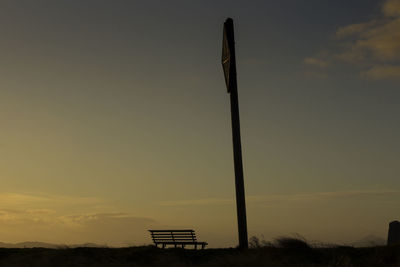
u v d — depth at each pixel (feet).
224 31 76.28
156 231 76.07
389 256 54.19
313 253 58.90
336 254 57.57
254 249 61.00
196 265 57.67
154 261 59.47
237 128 73.51
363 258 55.31
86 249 64.95
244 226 70.23
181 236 74.79
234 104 74.18
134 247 68.49
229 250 66.90
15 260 58.59
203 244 73.41
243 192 71.61
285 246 59.77
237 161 72.54
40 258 59.21
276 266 52.70
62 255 60.59
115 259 60.44
